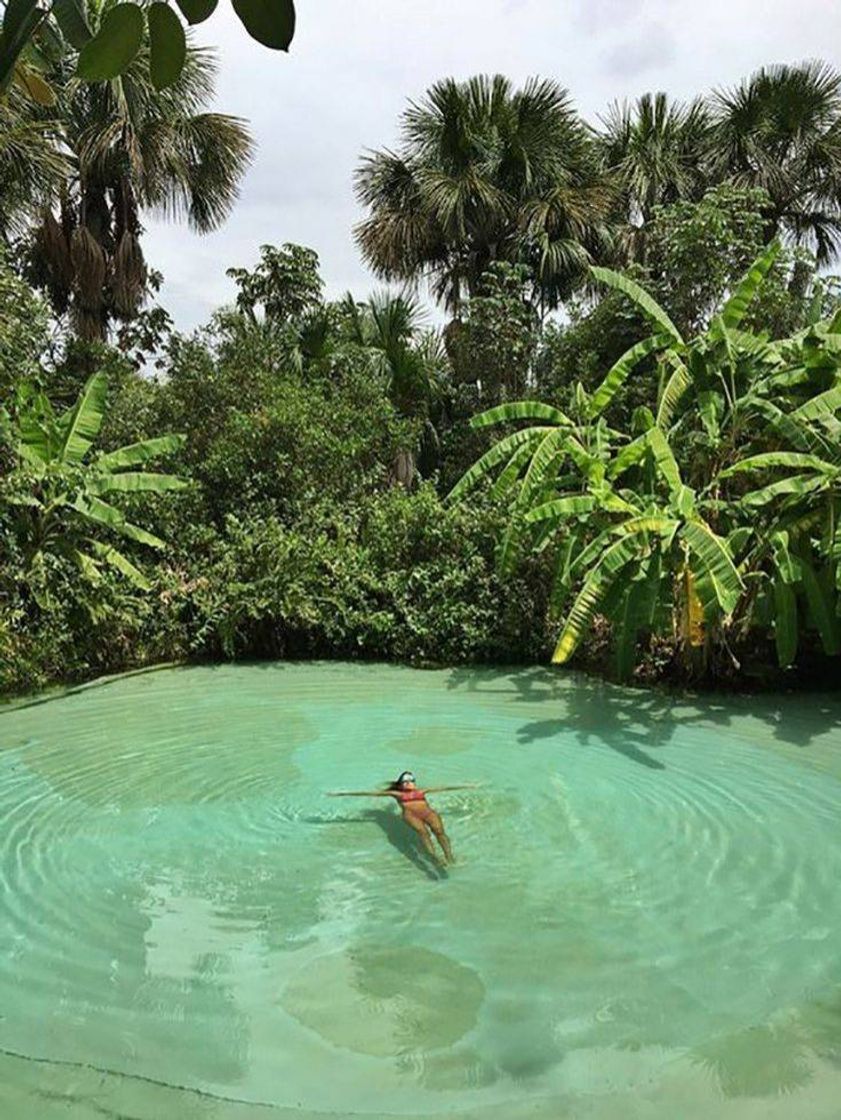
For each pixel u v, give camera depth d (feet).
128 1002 12.83
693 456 33.83
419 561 40.50
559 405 50.55
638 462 31.76
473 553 39.45
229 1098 10.75
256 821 20.02
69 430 35.19
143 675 36.17
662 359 35.37
